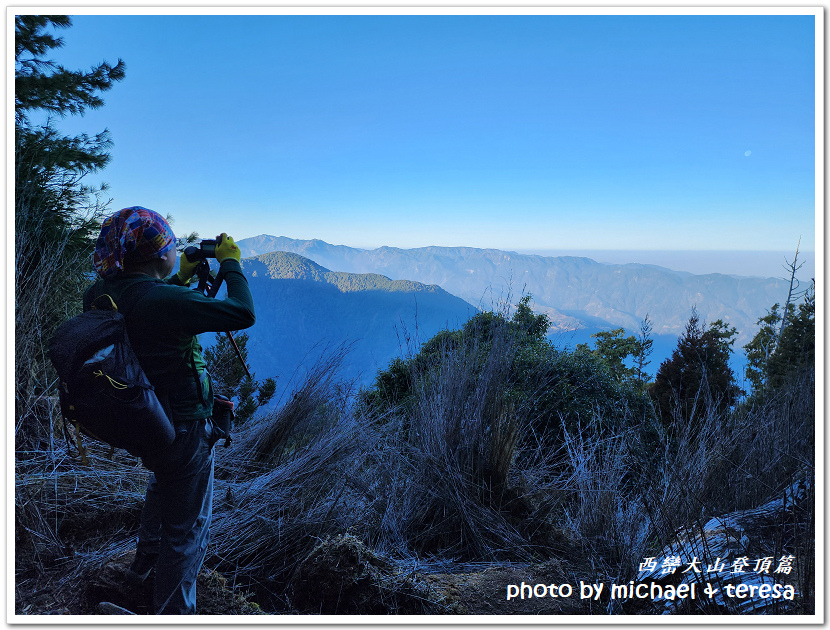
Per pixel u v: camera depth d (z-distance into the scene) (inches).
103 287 58.4
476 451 119.6
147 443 53.6
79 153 200.2
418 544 101.6
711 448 113.2
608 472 106.6
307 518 90.1
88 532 78.4
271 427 117.0
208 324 55.7
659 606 73.0
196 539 62.4
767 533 82.4
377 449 119.6
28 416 86.9
